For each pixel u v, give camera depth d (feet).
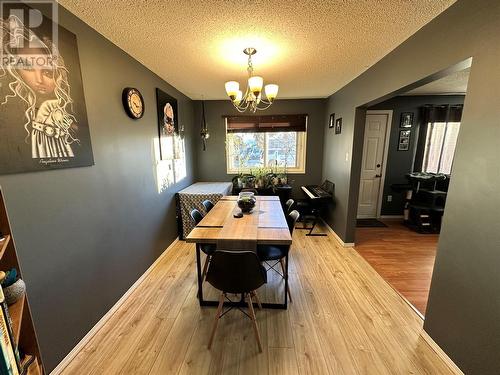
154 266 9.04
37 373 3.28
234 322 6.08
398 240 11.36
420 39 5.72
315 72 9.02
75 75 5.09
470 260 4.30
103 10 4.91
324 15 5.14
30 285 4.16
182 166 12.48
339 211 11.47
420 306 6.64
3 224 3.05
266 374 4.70
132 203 7.53
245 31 5.84
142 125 8.15
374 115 13.65
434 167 13.52
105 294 6.18
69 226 4.99
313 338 5.56
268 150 15.47
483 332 4.07
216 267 5.07
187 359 5.03
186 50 6.96
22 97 3.92
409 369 4.78
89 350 5.26
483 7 4.00
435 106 12.98
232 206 8.85
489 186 3.91
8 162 3.73
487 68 3.94
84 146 5.36
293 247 10.69
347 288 7.52
